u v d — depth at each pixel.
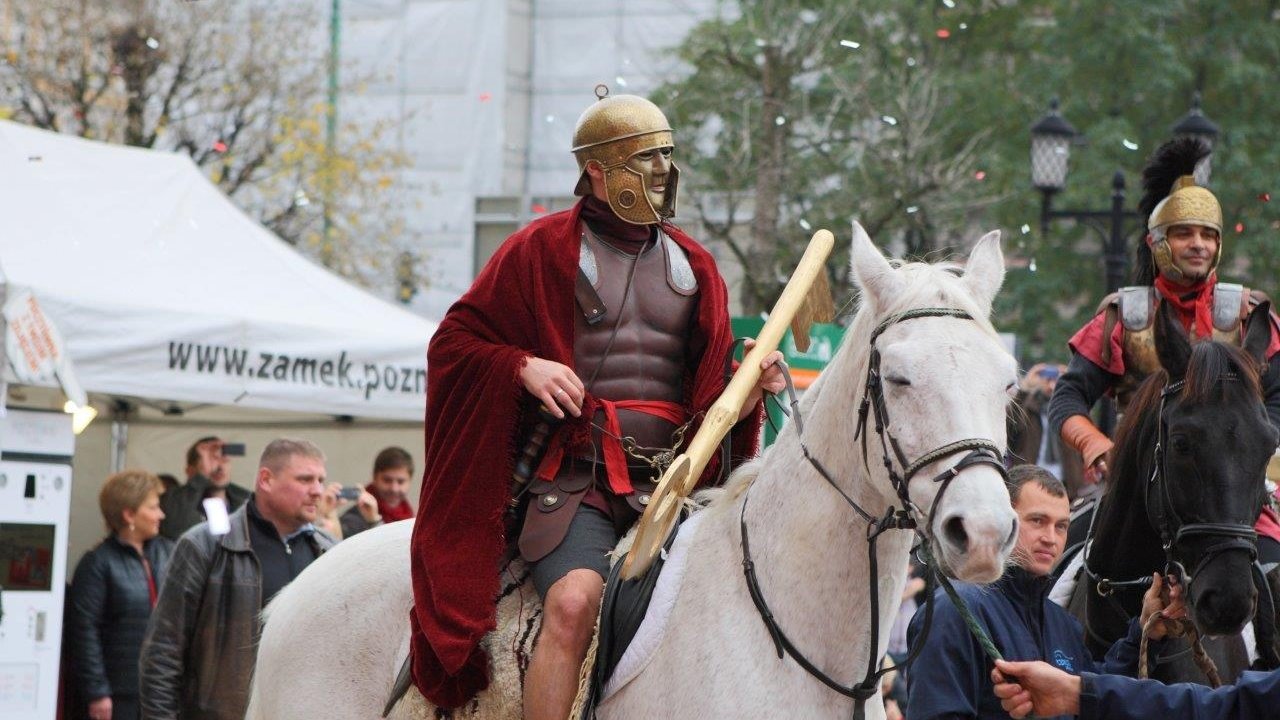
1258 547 4.95
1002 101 23.45
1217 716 4.02
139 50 20.48
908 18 20.84
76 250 8.93
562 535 4.23
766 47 17.62
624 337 4.40
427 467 4.45
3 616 7.63
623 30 27.55
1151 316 5.58
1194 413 4.50
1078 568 5.54
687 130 19.06
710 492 4.28
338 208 23.86
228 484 9.83
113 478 8.27
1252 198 22.67
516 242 4.45
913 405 3.55
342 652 4.73
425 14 28.36
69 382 7.70
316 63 25.64
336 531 8.48
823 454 3.94
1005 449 3.57
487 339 4.41
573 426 4.28
